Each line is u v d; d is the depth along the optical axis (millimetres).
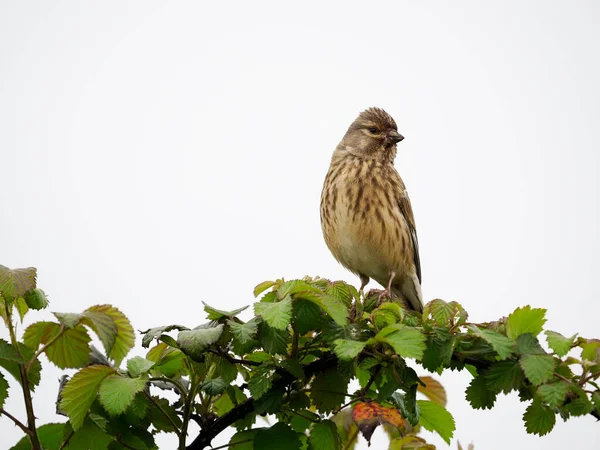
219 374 3900
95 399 3699
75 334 3572
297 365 3770
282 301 3604
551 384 3383
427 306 3924
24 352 3551
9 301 3395
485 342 3822
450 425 4273
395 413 3686
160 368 4094
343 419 4402
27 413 3396
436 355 3773
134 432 3746
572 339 3531
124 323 3592
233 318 3717
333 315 3686
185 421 3816
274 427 3801
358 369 4395
